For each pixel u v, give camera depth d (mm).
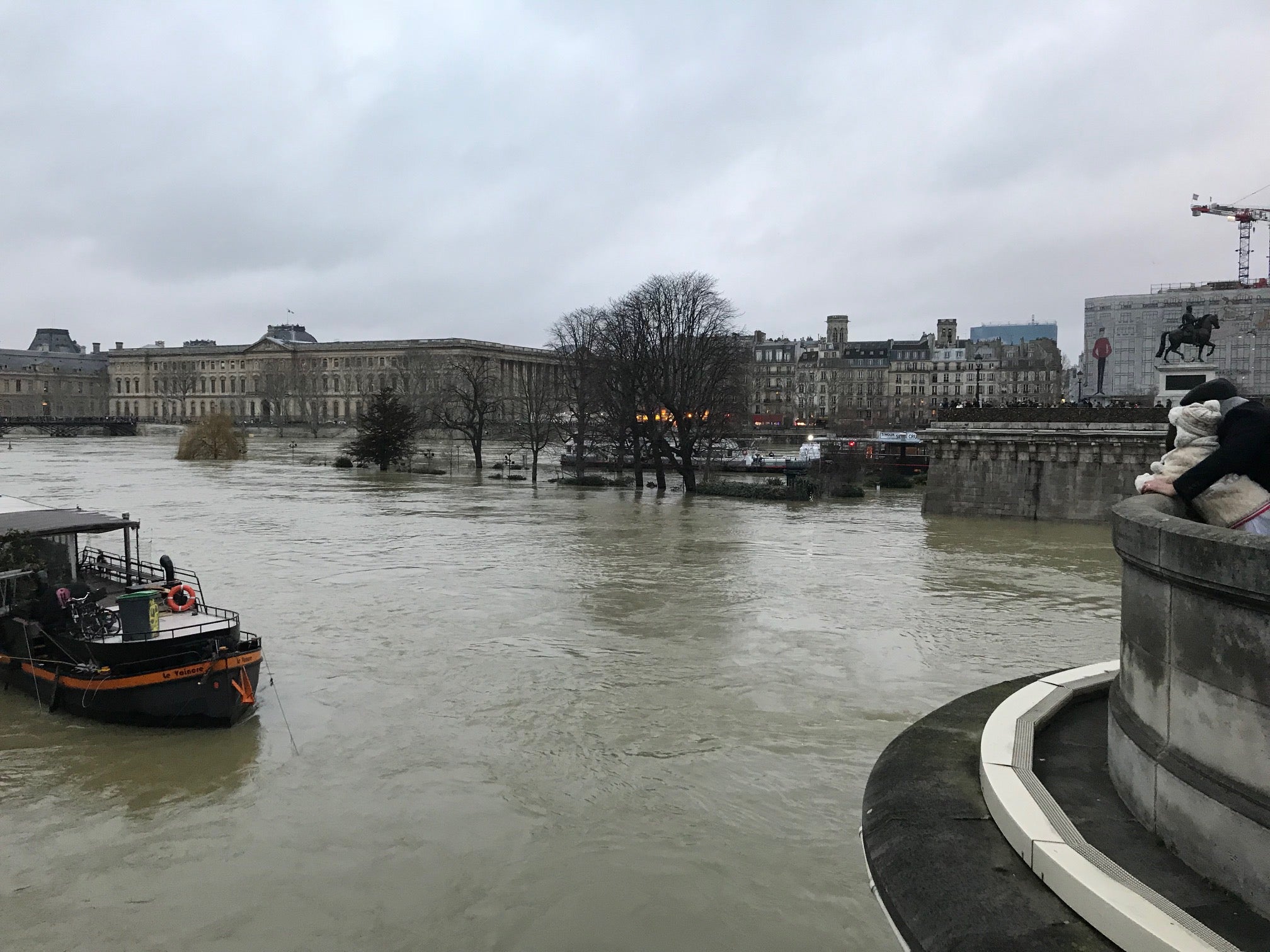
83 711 23938
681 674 28125
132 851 17969
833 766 21688
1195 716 6340
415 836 18547
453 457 126375
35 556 28016
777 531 59875
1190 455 8008
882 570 45812
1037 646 31844
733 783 20781
